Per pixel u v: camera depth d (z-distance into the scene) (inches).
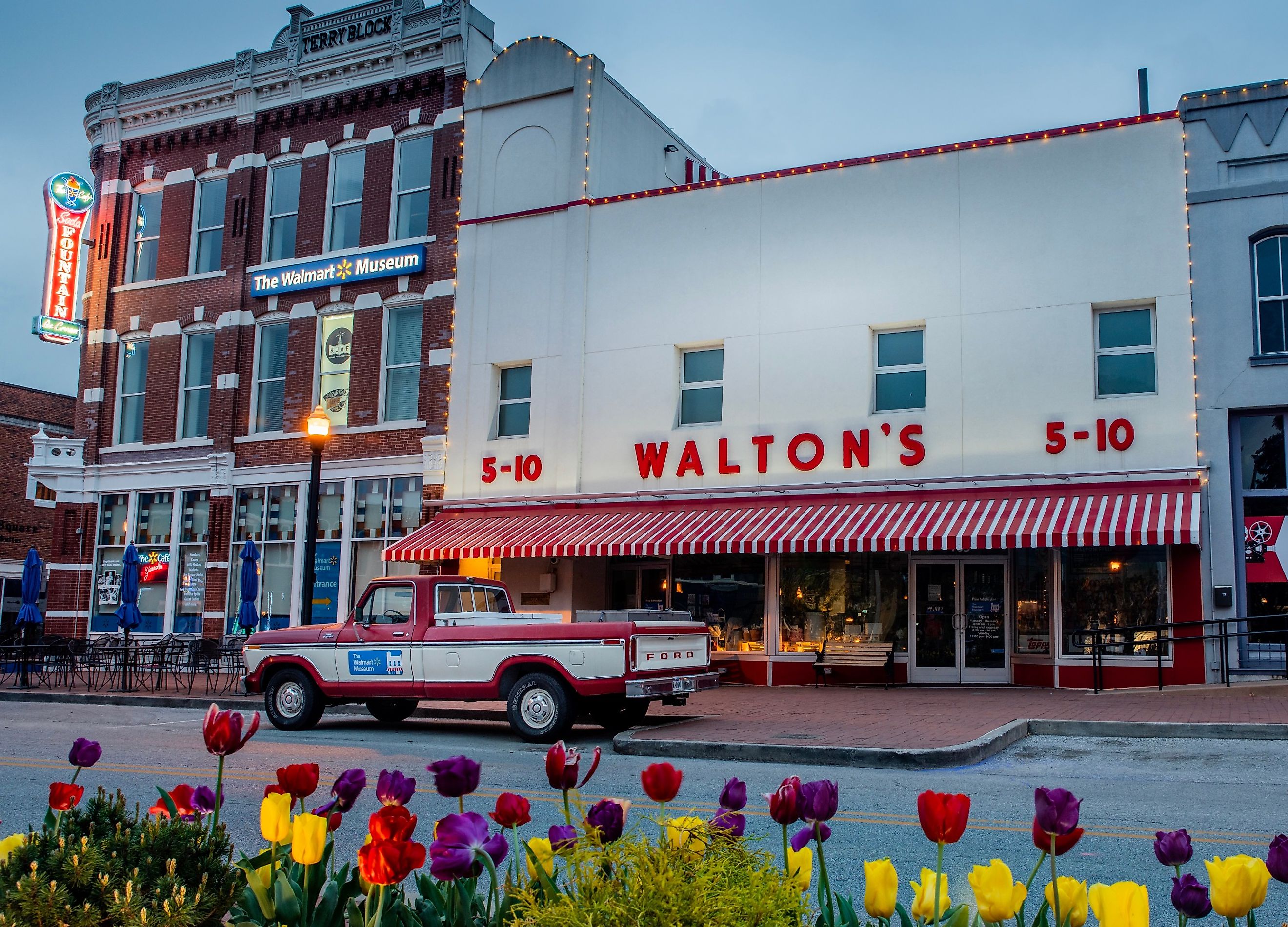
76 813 151.6
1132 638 684.1
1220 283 681.6
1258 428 673.6
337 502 966.4
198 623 1015.0
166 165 1088.2
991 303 735.1
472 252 924.6
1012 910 88.5
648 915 101.9
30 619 863.1
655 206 852.0
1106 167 716.0
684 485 809.5
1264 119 685.9
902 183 771.4
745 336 806.5
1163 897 239.3
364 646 584.1
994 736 473.1
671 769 116.8
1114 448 689.0
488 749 518.6
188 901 127.0
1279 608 656.4
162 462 1044.5
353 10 998.4
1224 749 459.2
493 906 122.4
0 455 1460.4
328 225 1002.7
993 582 754.8
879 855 279.1
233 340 1022.4
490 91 940.6
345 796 128.6
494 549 804.0
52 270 1079.6
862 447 755.4
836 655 773.9
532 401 882.1
